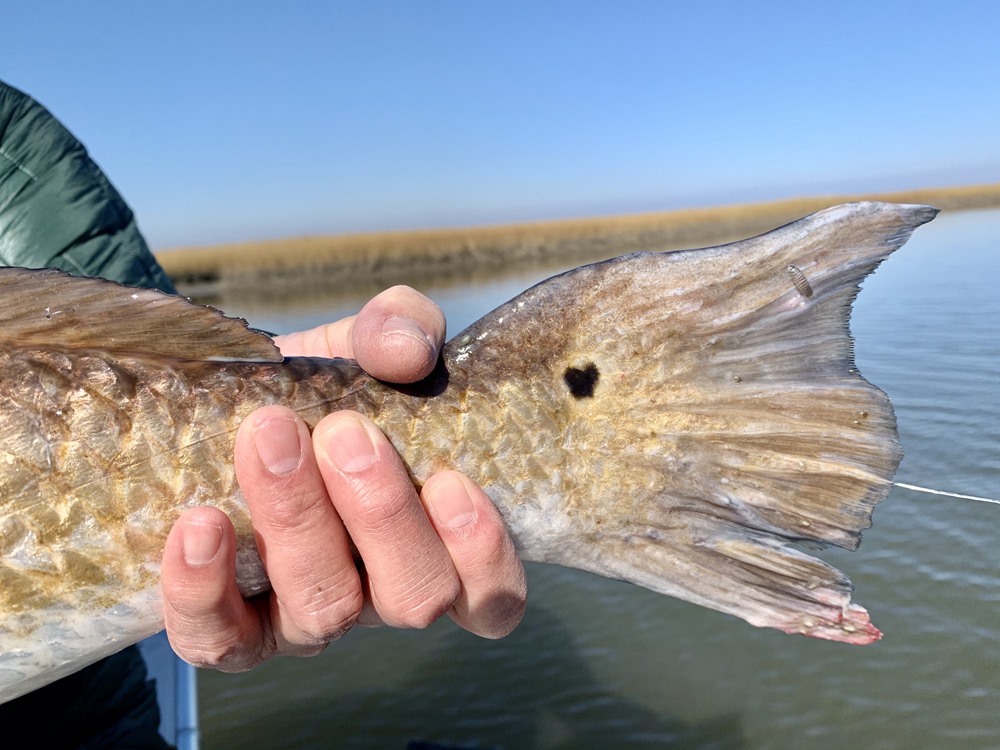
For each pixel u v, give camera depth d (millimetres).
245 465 165
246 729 545
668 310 195
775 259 193
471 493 177
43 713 267
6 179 306
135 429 169
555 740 503
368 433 168
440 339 188
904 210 189
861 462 186
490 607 185
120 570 169
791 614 185
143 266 335
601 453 192
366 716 549
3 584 164
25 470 164
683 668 565
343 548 173
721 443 193
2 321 169
